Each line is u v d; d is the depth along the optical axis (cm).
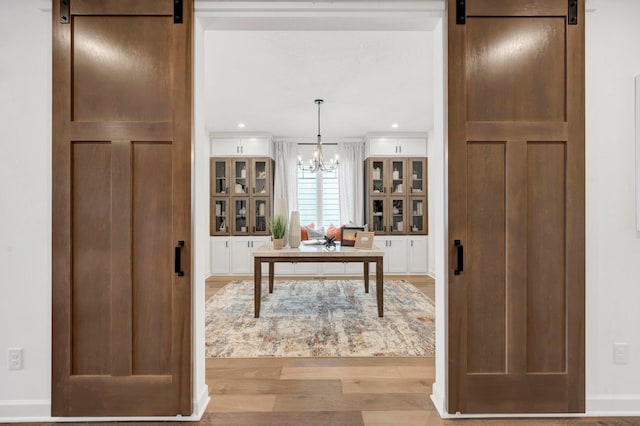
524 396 189
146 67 190
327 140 667
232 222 627
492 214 190
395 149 628
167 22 190
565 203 191
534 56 191
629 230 195
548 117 191
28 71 192
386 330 338
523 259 190
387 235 630
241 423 187
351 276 630
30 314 191
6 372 190
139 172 190
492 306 190
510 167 189
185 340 188
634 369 194
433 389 211
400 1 192
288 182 661
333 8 192
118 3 189
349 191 664
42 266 192
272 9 192
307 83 385
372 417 192
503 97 190
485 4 189
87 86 190
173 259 189
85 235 189
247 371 251
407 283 563
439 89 203
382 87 397
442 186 199
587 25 195
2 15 191
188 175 189
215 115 512
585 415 191
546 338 191
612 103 195
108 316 189
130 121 189
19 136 192
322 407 202
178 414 188
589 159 195
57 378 188
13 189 191
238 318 377
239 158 625
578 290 190
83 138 188
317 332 332
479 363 190
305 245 435
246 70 350
